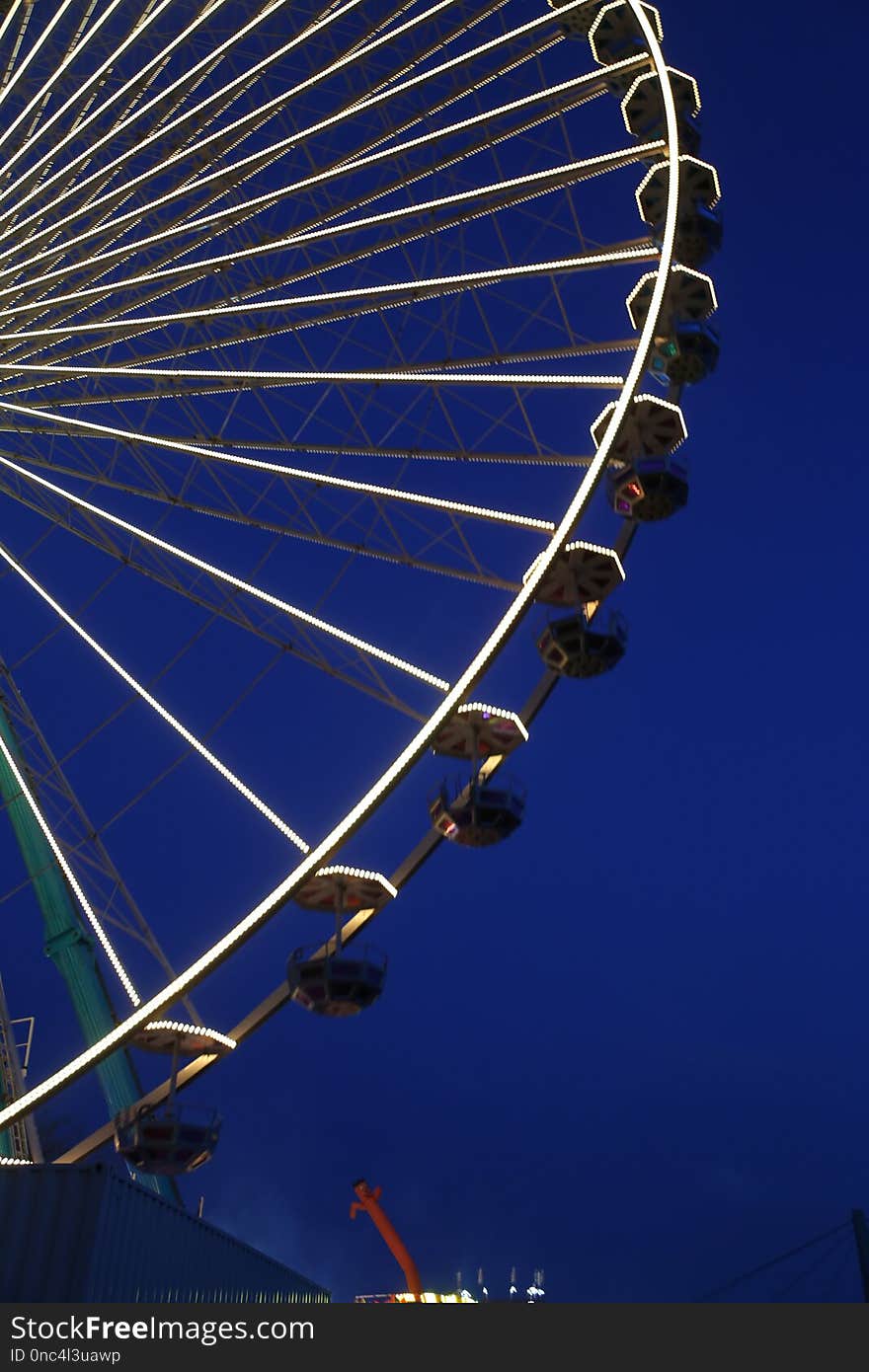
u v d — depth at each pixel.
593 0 28.95
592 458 23.19
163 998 18.61
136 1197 17.16
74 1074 18.23
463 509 22.22
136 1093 28.86
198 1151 22.20
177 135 27.58
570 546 24.42
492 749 25.45
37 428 26.70
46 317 26.95
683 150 30.45
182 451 24.42
